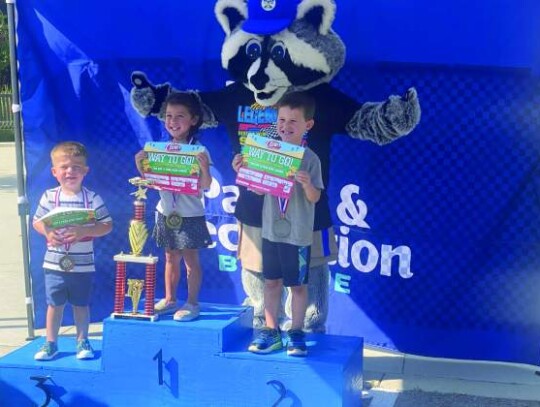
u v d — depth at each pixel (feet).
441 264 18.17
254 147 14.87
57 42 19.49
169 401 14.98
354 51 17.83
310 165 15.15
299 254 14.85
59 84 19.62
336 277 18.90
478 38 17.24
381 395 16.58
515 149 17.46
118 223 20.11
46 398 15.30
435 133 17.79
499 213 17.72
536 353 17.89
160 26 19.22
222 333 14.66
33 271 19.70
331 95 17.95
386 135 17.99
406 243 18.30
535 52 16.97
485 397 16.51
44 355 15.60
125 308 16.84
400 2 17.51
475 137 17.62
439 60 17.49
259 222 16.69
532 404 16.15
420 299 18.40
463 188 17.83
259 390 14.52
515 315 17.93
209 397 14.80
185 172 15.64
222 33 18.90
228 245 19.75
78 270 15.58
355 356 15.23
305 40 16.92
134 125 19.74
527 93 17.21
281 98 16.61
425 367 18.40
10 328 20.84
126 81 19.60
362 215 18.48
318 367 14.17
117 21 19.38
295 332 14.78
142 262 15.29
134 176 19.90
